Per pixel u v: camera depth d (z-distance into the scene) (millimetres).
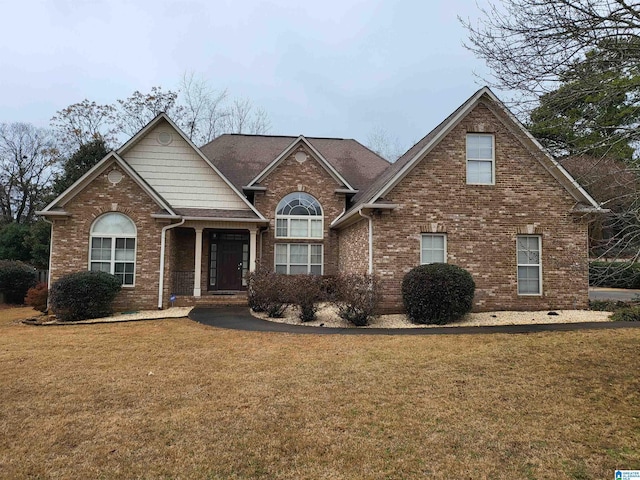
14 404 5887
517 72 6656
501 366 7508
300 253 19438
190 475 4039
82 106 34531
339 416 5398
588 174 7617
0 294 21031
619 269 7641
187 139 17812
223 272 19344
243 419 5320
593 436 4844
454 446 4602
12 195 41875
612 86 6164
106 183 15445
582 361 7719
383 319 13258
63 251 15102
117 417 5418
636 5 5953
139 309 15359
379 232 14242
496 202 14617
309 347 9242
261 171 19969
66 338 10539
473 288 12891
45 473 4086
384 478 3973
